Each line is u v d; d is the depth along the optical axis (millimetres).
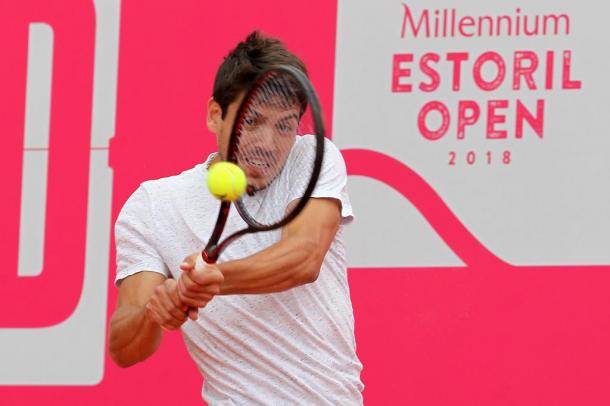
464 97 12773
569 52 12570
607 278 12156
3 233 13773
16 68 14023
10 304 13656
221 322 8891
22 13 14117
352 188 12898
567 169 12406
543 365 12141
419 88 12914
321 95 13148
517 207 12469
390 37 13070
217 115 9289
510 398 12180
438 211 12656
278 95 8422
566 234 12312
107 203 13641
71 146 13797
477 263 12469
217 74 9148
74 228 13680
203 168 9273
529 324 12242
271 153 8594
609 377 11992
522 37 12703
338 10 13266
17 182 13836
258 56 9016
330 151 8922
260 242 8930
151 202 9266
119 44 13875
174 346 13211
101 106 13797
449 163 12703
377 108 12992
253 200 8969
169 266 9219
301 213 8594
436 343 12445
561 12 12633
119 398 13281
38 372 13508
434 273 12562
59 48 13984
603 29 12547
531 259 12344
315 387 8875
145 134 13664
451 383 12344
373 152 12922
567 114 12484
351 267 12742
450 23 12914
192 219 9109
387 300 12617
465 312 12414
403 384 12445
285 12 13453
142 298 9117
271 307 8844
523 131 12555
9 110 13961
